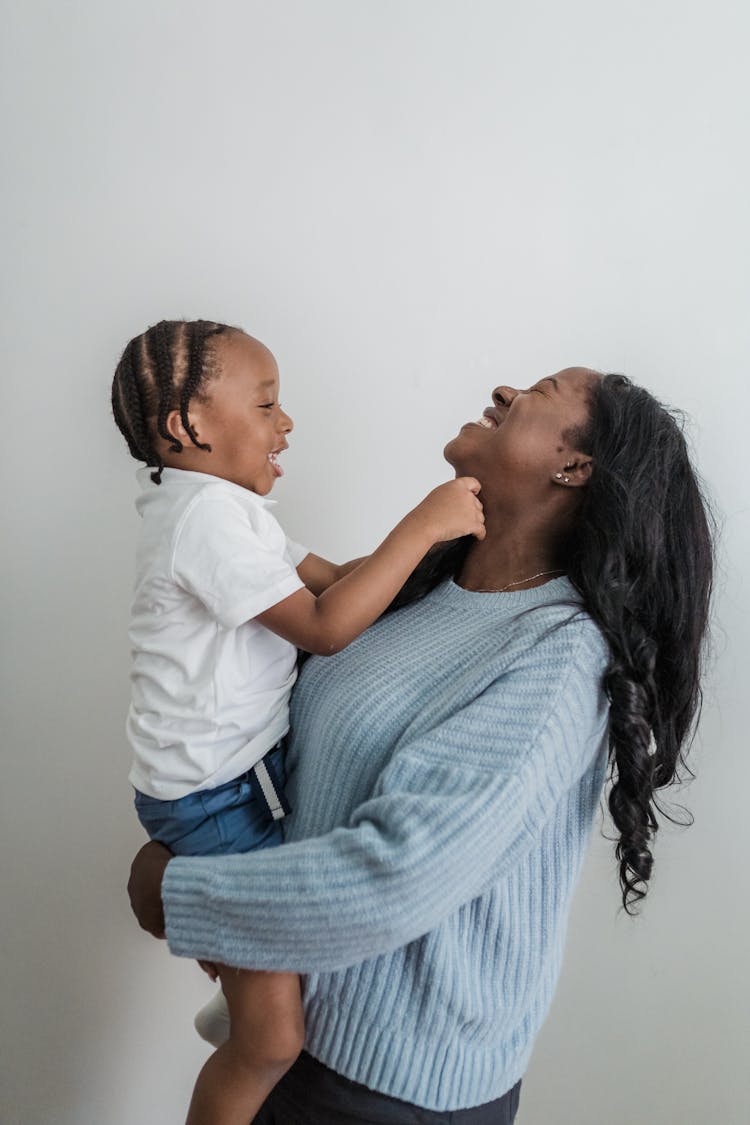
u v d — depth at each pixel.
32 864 1.80
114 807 1.77
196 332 1.19
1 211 1.69
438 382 1.66
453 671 1.12
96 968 1.81
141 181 1.68
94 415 1.71
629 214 1.58
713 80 1.53
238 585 1.08
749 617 1.55
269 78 1.65
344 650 1.24
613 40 1.57
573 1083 1.73
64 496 1.72
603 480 1.15
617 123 1.57
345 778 1.11
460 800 0.94
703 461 1.56
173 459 1.20
